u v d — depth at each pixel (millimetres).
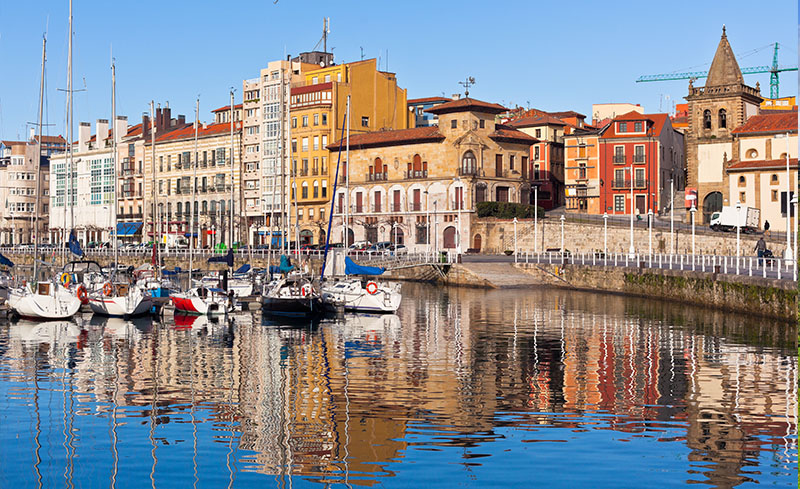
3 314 61625
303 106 139375
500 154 125688
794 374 38125
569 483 23891
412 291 89812
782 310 54375
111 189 169625
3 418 31125
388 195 129250
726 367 40000
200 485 24141
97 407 32781
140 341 50406
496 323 58750
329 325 58125
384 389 35625
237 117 153125
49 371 40500
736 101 111938
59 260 135250
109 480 24594
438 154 124250
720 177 112688
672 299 72562
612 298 78250
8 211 193750
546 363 41688
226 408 32500
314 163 139125
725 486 23594
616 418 30469
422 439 28047
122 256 129750
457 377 38188
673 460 25672
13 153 195250
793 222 103125
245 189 149125
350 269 66125
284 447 27391
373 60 141750
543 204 141125
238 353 45656
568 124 147750
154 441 28203
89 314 64188
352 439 28141
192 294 64562
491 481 24031
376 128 141875
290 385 36719
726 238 98562
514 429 29047
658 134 126062
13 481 24562
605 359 42656
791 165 105500
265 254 116875
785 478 24219
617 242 108125
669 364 40969
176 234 146750
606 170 127812
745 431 28672
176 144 158500
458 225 112688
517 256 107250
